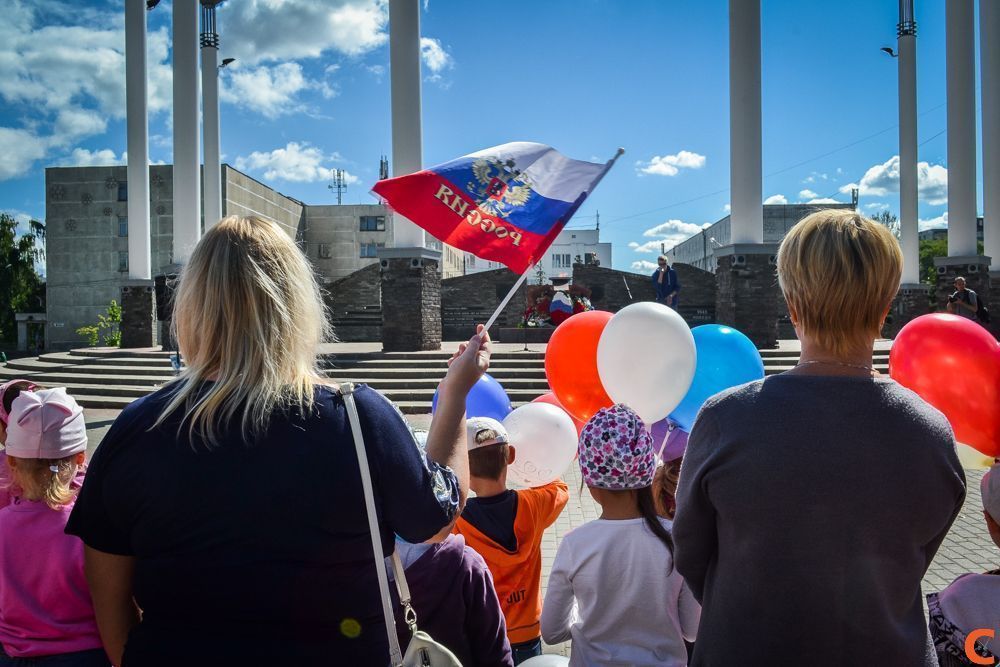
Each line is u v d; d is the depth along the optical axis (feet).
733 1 47.57
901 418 4.49
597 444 7.04
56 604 6.99
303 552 3.86
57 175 147.33
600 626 7.01
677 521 4.99
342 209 179.11
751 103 47.70
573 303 61.98
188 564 3.84
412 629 4.50
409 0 46.34
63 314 147.13
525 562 8.59
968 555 16.87
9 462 7.13
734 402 4.76
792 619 4.39
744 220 48.42
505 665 7.10
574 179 7.95
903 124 75.51
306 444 3.96
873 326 4.76
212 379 4.17
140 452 3.96
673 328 10.37
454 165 7.84
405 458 4.24
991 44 57.00
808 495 4.35
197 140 54.44
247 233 4.40
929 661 4.55
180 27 53.67
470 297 88.07
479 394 12.58
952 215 57.11
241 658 3.77
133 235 62.49
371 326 82.02
